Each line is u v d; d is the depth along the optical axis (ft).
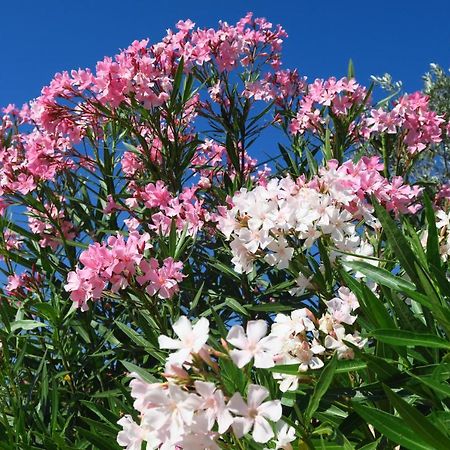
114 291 3.84
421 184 5.52
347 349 2.72
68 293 5.37
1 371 3.90
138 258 3.84
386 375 2.60
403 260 2.78
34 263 5.38
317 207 3.25
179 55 5.69
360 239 3.67
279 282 5.09
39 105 5.51
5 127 6.47
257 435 1.92
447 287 2.75
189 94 5.49
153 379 3.17
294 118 6.30
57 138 5.74
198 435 1.94
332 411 2.94
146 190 5.05
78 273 3.85
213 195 5.72
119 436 2.16
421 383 2.60
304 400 2.80
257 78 6.60
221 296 4.99
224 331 2.86
